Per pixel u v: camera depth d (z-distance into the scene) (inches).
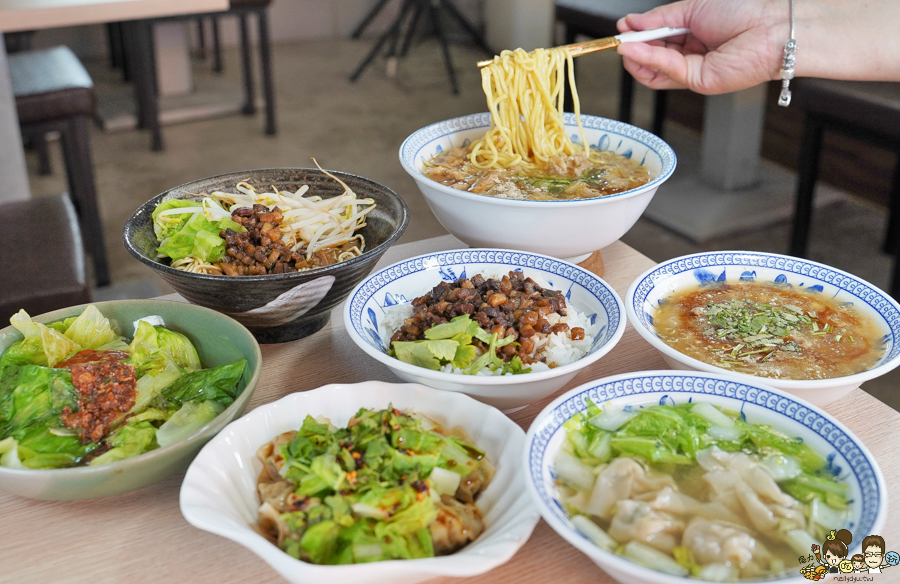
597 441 31.7
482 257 45.1
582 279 42.8
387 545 27.7
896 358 34.7
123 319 40.7
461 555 26.4
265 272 42.9
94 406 34.2
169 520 33.2
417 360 36.7
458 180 52.3
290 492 30.2
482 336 37.1
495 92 62.1
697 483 30.3
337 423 34.7
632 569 24.8
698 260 45.0
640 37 61.9
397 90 215.5
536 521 27.8
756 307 41.9
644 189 45.0
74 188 135.9
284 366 42.9
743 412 32.9
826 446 30.7
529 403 37.4
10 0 93.0
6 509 33.8
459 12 253.8
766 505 28.7
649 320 40.8
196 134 183.2
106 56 236.7
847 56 62.9
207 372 36.7
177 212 45.6
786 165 155.7
